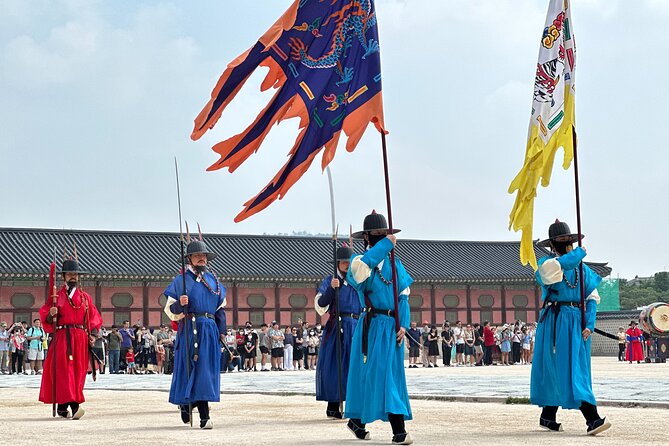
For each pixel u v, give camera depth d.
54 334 13.84
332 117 11.18
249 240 57.34
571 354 10.92
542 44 12.36
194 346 12.36
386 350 9.91
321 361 13.32
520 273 60.47
